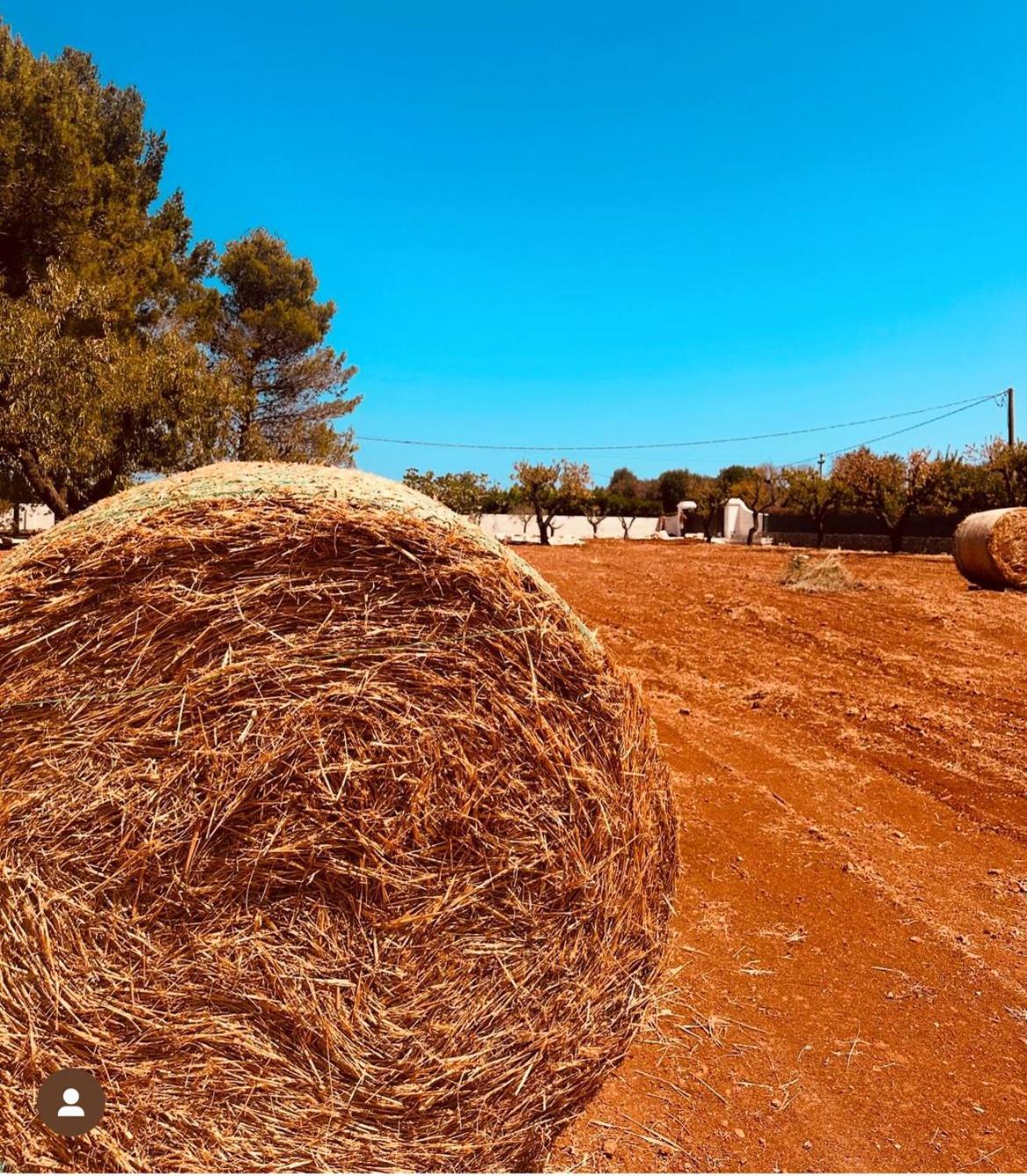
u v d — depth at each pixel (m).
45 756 2.24
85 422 10.63
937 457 26.50
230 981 2.31
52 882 2.25
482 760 2.43
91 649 2.26
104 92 17.73
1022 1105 2.53
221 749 2.30
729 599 11.95
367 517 2.36
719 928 3.51
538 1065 2.48
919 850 4.30
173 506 2.30
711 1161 2.32
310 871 2.35
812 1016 2.95
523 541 35.03
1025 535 13.18
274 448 20.00
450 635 2.42
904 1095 2.57
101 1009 2.25
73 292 11.51
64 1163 2.28
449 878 2.42
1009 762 5.61
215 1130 2.29
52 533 2.44
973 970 3.24
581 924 2.54
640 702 2.71
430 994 2.40
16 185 13.15
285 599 2.35
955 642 9.29
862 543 32.25
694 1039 2.83
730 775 5.29
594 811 2.55
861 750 5.85
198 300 18.02
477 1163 2.42
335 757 2.36
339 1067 2.34
